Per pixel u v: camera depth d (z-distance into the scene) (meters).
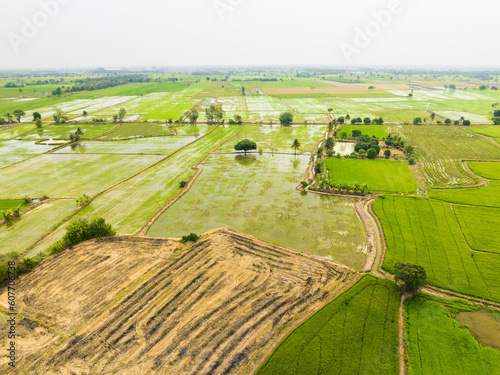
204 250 39.22
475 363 23.59
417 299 30.42
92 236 42.28
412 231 41.97
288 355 24.52
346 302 29.97
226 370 23.69
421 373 23.02
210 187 59.12
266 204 52.09
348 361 24.08
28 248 40.41
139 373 23.55
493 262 35.28
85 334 27.23
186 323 28.02
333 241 41.34
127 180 62.59
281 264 36.38
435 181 59.69
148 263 36.91
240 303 30.28
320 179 61.31
